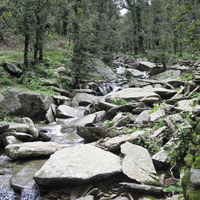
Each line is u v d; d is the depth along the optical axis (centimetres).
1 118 755
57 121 859
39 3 1228
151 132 551
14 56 1465
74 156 448
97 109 904
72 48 1295
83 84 1392
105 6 2656
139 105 803
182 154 392
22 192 384
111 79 1675
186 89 927
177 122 541
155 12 2322
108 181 386
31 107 852
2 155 551
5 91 885
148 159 423
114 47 2383
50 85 1155
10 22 1113
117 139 524
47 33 1405
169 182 362
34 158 519
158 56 1795
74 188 376
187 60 2020
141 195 342
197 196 191
